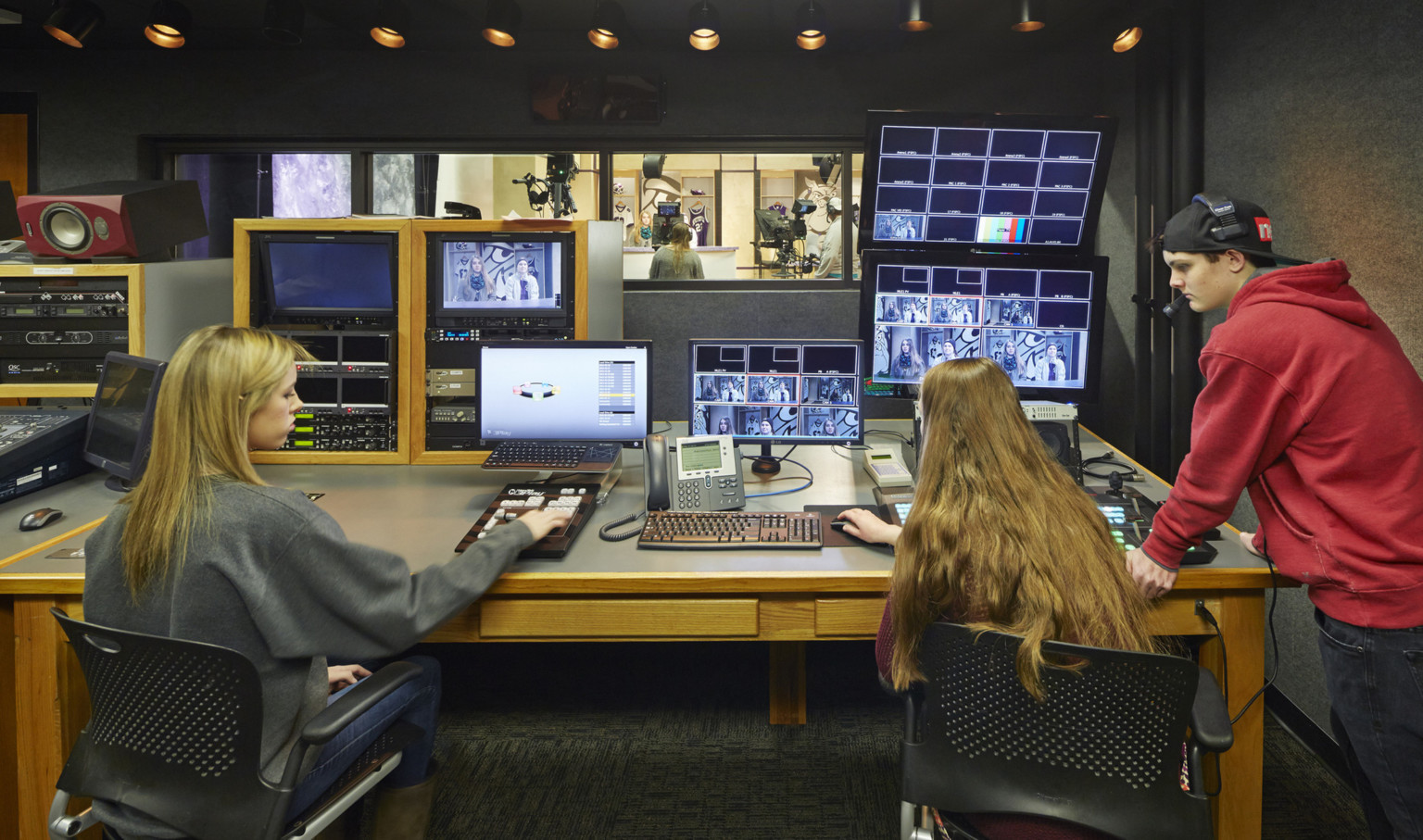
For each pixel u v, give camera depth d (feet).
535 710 7.97
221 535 3.75
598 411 7.00
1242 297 4.58
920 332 8.73
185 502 3.78
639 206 22.41
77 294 7.44
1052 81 11.07
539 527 5.32
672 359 11.05
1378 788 4.39
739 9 10.38
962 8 10.24
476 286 7.59
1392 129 6.01
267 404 4.10
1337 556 4.27
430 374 7.68
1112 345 10.56
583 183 22.09
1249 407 4.37
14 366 7.55
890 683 4.33
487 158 20.38
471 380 7.68
